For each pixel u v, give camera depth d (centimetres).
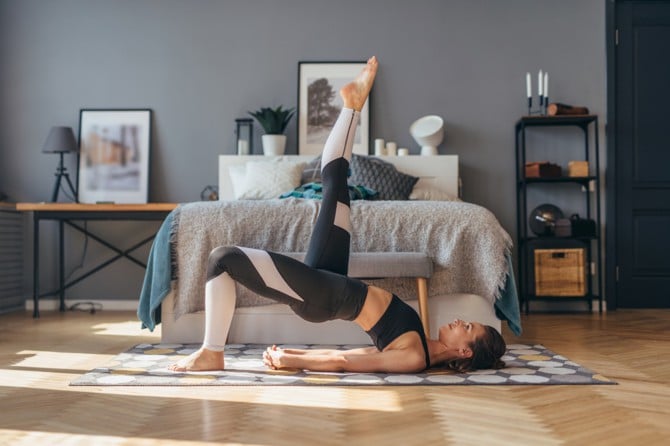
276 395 241
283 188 495
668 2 569
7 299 543
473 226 355
